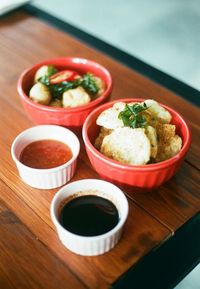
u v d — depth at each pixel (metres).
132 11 1.46
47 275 0.39
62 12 1.45
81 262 0.40
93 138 0.49
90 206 0.43
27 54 0.69
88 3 1.51
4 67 0.66
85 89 0.54
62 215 0.42
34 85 0.53
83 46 0.71
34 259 0.41
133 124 0.45
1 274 0.39
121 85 0.62
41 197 0.46
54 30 0.75
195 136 0.54
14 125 0.55
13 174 0.49
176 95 0.60
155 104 0.48
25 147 0.49
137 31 1.35
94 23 1.39
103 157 0.43
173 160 0.43
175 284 0.40
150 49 1.27
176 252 0.42
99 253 0.41
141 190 0.46
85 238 0.39
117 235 0.40
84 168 0.50
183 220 0.44
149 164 0.44
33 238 0.42
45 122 0.52
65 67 0.59
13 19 0.79
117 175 0.44
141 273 0.40
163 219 0.44
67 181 0.48
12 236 0.43
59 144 0.50
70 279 0.39
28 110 0.52
